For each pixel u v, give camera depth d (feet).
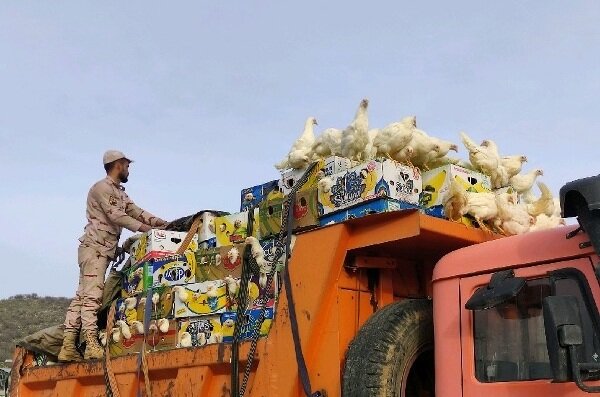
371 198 15.72
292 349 15.58
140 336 20.06
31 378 23.66
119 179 25.04
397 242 15.39
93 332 22.15
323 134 18.79
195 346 17.95
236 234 19.58
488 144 19.47
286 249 16.74
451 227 15.35
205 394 17.38
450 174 16.65
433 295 14.42
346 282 15.89
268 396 15.80
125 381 19.89
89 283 22.68
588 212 11.84
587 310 11.62
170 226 22.20
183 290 19.06
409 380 15.71
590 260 11.85
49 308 140.15
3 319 123.44
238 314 17.33
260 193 19.94
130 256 22.26
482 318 13.26
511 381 12.51
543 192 17.99
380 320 15.10
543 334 12.25
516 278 12.60
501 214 16.44
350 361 14.74
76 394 21.81
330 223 16.02
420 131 17.78
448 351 13.66
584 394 11.28
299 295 15.94
